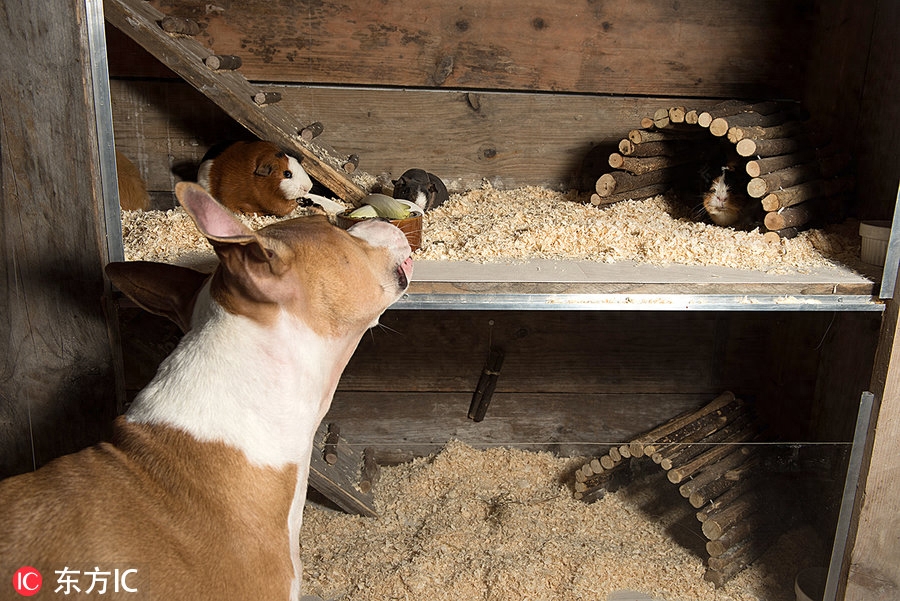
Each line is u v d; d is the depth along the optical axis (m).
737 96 2.72
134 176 2.50
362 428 2.92
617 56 2.65
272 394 1.22
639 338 2.88
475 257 2.03
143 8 2.34
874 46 2.38
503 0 2.57
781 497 2.51
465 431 2.94
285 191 2.34
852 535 2.04
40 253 1.72
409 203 2.14
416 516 2.60
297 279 1.21
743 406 2.87
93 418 1.83
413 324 2.82
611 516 2.60
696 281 1.83
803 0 2.65
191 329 1.29
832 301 1.88
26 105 1.64
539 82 2.66
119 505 1.11
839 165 2.43
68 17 1.60
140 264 1.40
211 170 2.38
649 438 2.58
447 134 2.70
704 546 2.46
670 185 2.67
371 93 2.63
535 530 2.48
